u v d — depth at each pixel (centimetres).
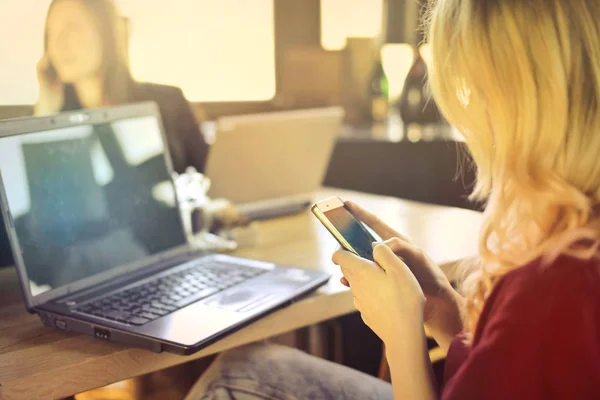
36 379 83
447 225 156
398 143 222
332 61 253
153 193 126
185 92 217
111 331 91
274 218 169
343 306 113
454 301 104
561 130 69
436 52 78
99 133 117
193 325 93
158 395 146
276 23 238
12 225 99
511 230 79
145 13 200
